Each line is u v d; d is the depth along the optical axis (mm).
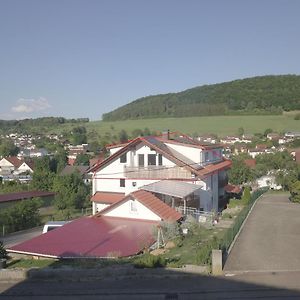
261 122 156375
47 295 13969
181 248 19734
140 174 34344
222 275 15352
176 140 38531
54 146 157875
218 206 40781
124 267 15984
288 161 89125
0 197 47531
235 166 70375
